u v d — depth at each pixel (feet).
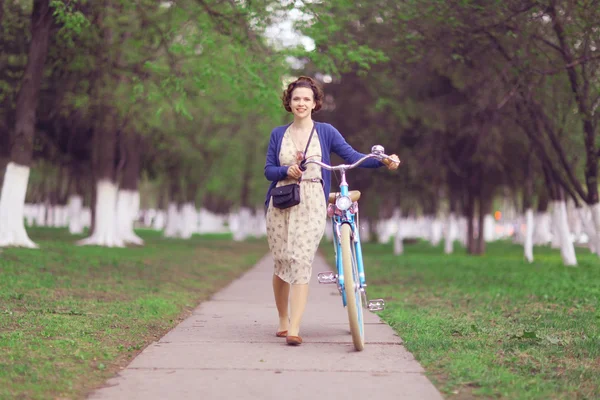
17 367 15.46
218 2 45.70
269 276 53.01
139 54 56.70
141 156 96.53
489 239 183.32
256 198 164.66
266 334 21.66
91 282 36.86
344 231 18.93
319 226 19.70
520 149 76.13
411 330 22.22
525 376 15.57
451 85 71.46
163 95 51.37
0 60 59.16
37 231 108.17
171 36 51.44
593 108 45.60
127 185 89.35
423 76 68.95
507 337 21.20
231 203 228.43
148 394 14.01
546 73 42.37
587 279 47.26
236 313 27.81
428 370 16.20
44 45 51.62
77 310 25.50
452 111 73.56
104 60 57.11
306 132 20.03
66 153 86.94
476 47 46.21
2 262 40.78
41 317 23.11
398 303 32.58
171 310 27.66
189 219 134.82
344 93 87.86
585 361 17.44
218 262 64.59
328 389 14.39
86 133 83.10
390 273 55.47
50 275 37.70
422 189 94.17
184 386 14.65
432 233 133.69
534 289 39.58
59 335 19.93
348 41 48.65
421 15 43.01
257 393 14.07
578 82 43.88
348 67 48.16
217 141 102.42
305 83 20.12
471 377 15.19
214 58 48.88
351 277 18.39
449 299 34.68
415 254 96.63
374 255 92.63
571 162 61.98
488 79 52.85
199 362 17.07
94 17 50.44
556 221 68.03
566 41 41.65
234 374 15.76
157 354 18.08
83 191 139.23
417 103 74.13
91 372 15.94
